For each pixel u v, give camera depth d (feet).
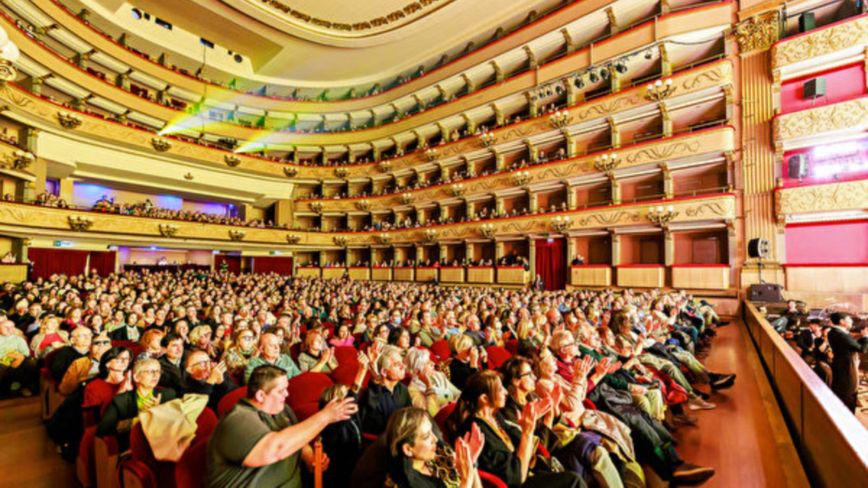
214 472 6.54
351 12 76.02
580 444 9.55
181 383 13.17
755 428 13.87
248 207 95.81
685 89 52.26
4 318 18.34
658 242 55.11
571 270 60.85
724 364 23.06
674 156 52.19
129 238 64.69
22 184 54.03
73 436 12.21
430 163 82.07
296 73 93.91
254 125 91.40
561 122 63.00
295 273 92.22
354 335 21.91
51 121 56.49
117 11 71.97
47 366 15.93
